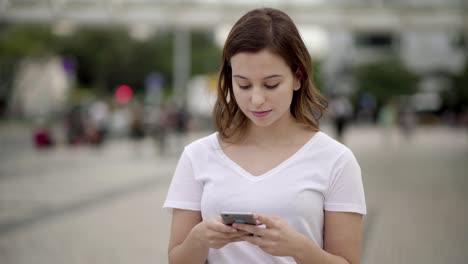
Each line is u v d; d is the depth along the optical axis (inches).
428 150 845.8
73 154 771.4
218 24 760.3
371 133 1359.5
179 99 1289.4
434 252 237.1
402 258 227.8
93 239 268.4
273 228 72.6
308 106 85.0
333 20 749.3
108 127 1122.0
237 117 85.0
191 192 84.7
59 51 1852.9
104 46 2059.5
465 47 1830.7
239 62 76.3
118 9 747.4
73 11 743.7
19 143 972.6
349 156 81.7
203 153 84.9
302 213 78.6
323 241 82.3
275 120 79.4
